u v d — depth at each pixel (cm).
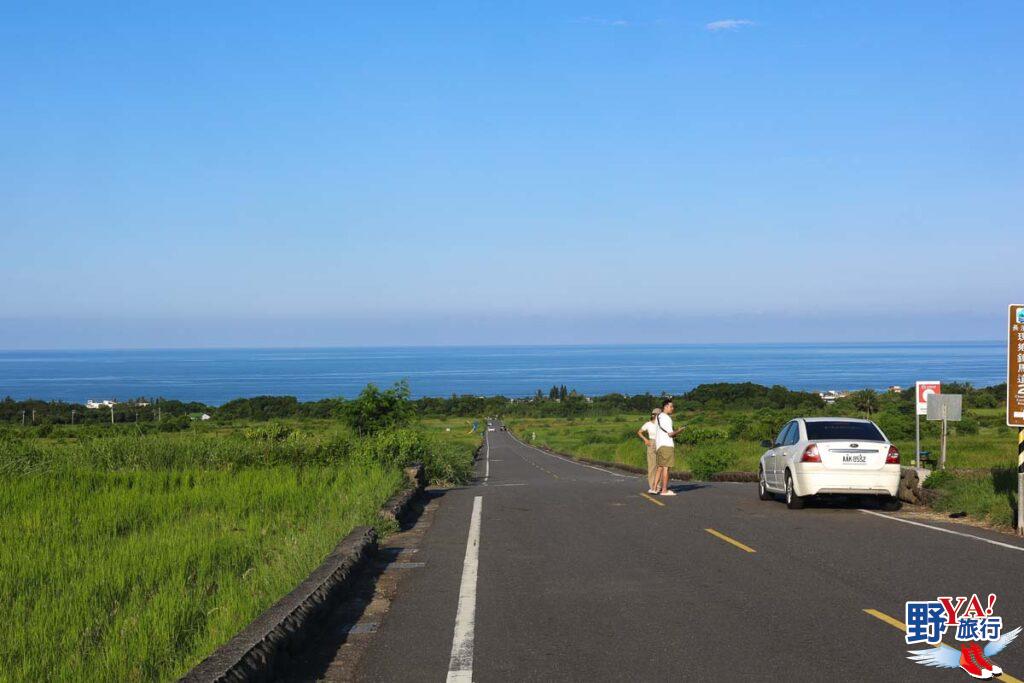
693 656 734
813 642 775
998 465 2772
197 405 11750
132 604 794
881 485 1736
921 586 1010
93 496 1576
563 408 17288
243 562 1037
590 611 899
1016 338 1412
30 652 667
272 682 660
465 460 3647
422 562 1191
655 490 2191
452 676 691
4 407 9669
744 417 9419
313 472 2009
